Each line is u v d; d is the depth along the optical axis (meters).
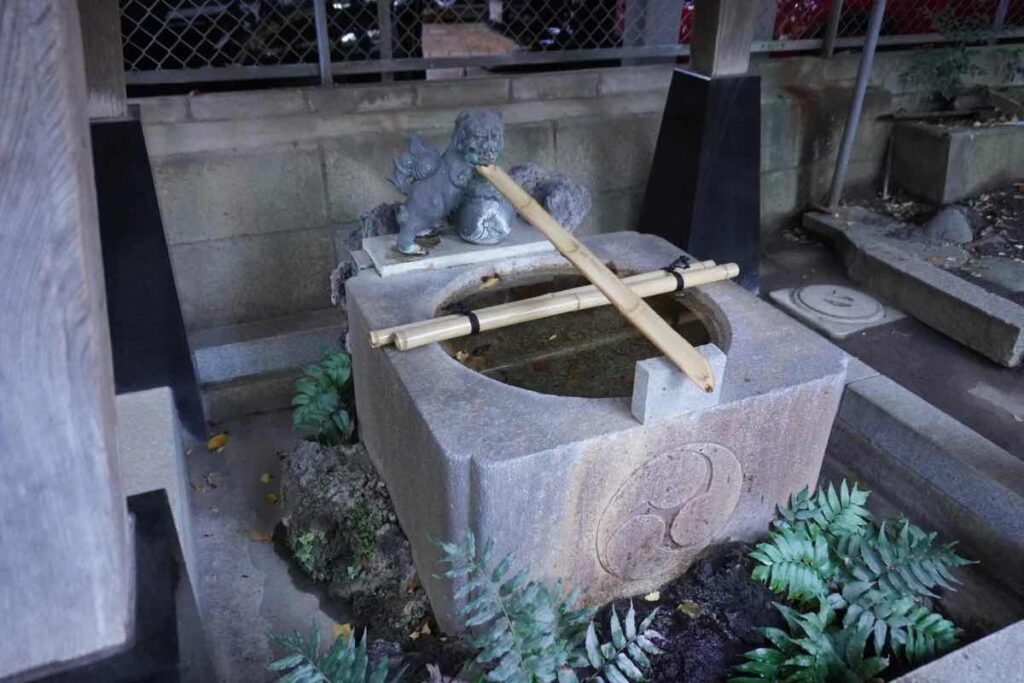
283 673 2.17
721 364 1.87
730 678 1.93
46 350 1.03
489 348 2.47
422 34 3.89
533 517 1.85
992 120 4.63
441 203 2.44
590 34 4.20
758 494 2.21
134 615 1.28
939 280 3.52
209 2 3.40
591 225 4.14
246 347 3.34
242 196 3.32
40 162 0.94
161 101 3.24
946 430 2.64
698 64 3.47
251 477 2.97
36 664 1.21
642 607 2.14
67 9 0.93
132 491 2.27
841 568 2.15
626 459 1.89
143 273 2.74
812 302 3.73
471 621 1.62
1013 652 1.77
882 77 4.79
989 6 5.01
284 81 3.77
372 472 2.53
